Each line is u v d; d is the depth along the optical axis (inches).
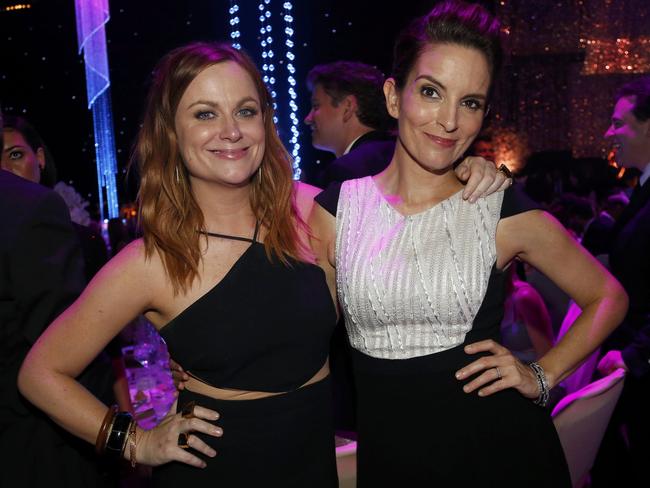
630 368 87.6
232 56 61.6
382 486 63.2
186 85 59.8
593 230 133.6
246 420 61.4
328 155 358.3
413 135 60.6
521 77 363.3
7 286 62.4
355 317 63.6
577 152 363.6
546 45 343.9
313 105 131.0
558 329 143.3
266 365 62.4
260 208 65.3
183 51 61.2
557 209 213.5
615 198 148.6
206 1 384.8
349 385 103.9
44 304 62.8
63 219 66.2
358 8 349.7
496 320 63.4
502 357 59.8
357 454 65.8
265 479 61.1
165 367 105.4
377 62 354.3
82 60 440.5
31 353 59.9
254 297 62.1
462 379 60.6
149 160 62.2
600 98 355.9
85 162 455.2
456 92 58.1
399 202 64.2
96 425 59.4
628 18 335.6
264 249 63.4
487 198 61.9
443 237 61.6
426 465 61.0
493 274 62.1
